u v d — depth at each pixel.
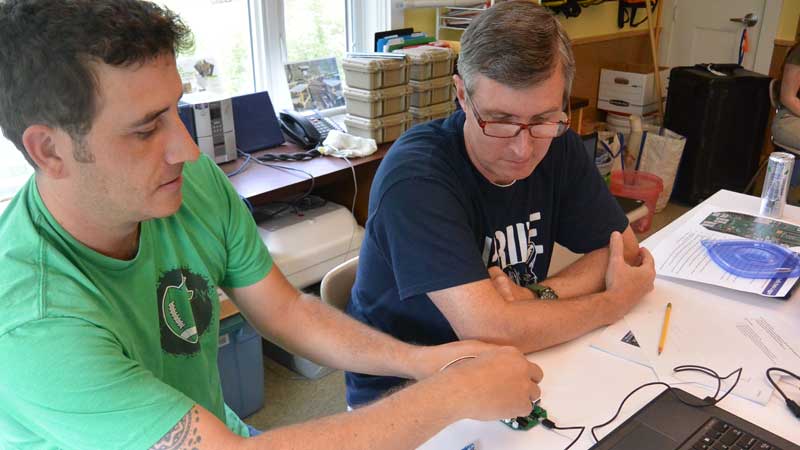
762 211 1.73
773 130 3.64
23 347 0.75
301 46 2.93
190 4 2.51
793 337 1.19
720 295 1.34
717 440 0.91
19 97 0.74
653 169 3.93
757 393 1.03
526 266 1.41
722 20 4.50
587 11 4.20
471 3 3.03
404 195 1.21
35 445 0.83
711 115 3.88
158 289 1.02
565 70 1.19
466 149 1.31
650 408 0.98
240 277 1.19
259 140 2.57
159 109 0.78
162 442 0.78
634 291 1.29
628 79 4.32
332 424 0.85
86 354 0.77
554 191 1.45
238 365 2.12
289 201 2.50
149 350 0.98
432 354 1.11
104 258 0.90
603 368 1.11
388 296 1.31
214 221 1.13
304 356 1.22
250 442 0.81
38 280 0.80
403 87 2.61
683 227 1.64
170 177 0.83
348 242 2.38
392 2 3.02
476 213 1.33
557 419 0.99
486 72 1.16
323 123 2.74
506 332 1.14
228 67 2.73
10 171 2.13
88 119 0.74
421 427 0.87
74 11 0.72
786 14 4.27
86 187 0.80
